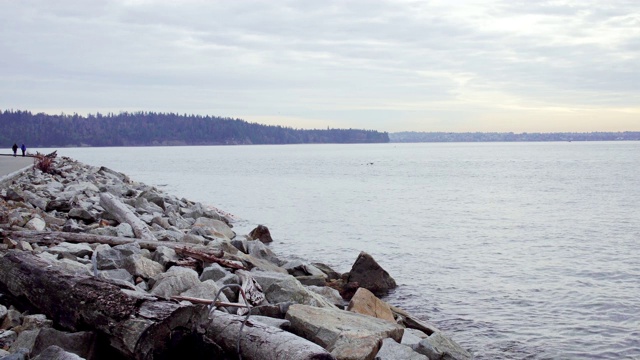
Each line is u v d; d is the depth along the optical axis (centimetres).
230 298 970
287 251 2089
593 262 1916
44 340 655
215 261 1186
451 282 1606
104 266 1054
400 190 5216
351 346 791
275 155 18725
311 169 9388
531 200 4256
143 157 15988
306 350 625
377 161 13350
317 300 1050
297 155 18825
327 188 5409
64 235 1245
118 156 17062
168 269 1108
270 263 1464
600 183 6003
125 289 734
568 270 1784
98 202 1981
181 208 2534
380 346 826
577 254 2069
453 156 17600
